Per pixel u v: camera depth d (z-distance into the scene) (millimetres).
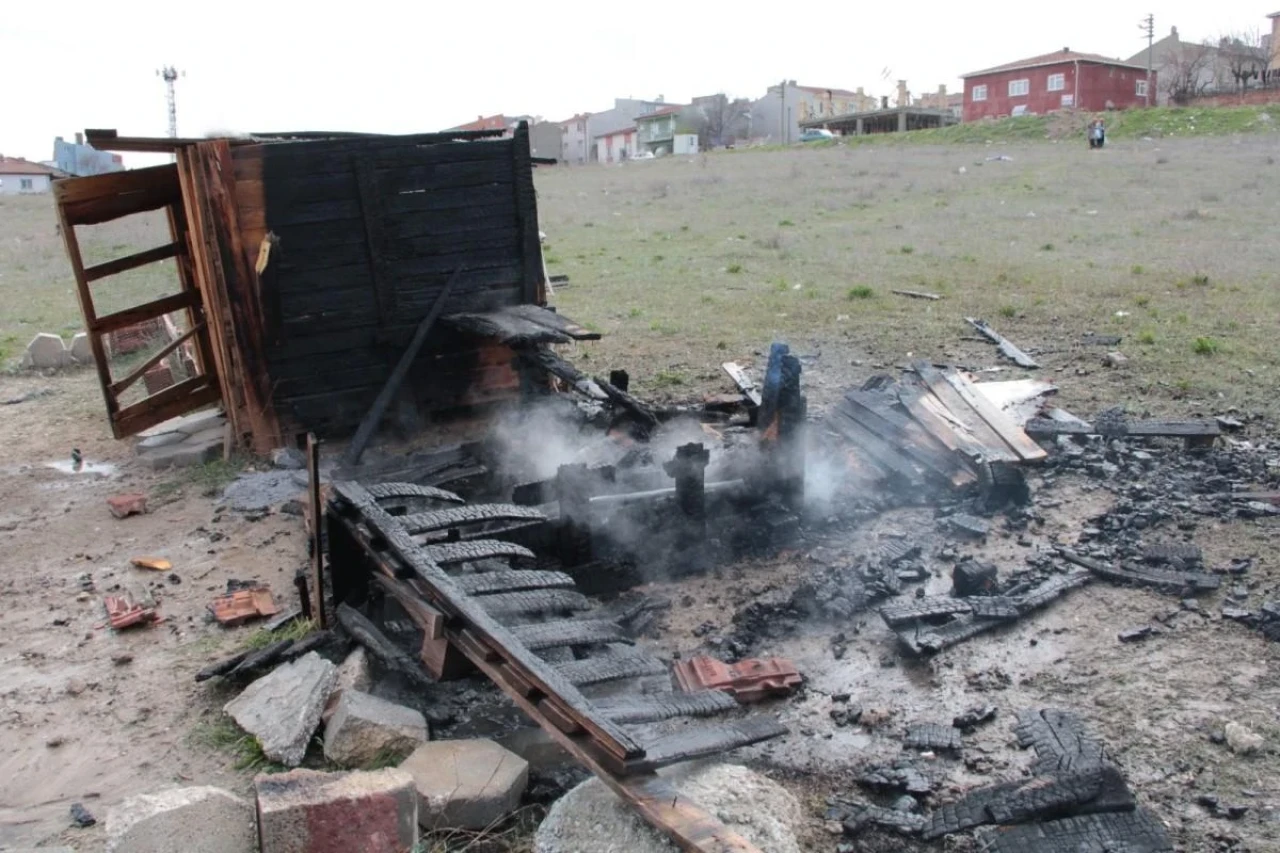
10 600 6715
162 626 6246
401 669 5188
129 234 27109
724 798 4066
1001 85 65375
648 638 5973
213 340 9570
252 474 8859
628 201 31562
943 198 27219
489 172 9875
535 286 10250
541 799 4449
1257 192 24453
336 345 9523
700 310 15148
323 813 3812
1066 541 6918
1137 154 35469
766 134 86438
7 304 18438
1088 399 10008
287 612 6246
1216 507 7297
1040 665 5469
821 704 5250
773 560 6910
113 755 4895
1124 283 15031
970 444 7855
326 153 9125
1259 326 12164
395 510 6113
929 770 4633
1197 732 4762
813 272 17688
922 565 6660
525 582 5137
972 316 13781
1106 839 4031
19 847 4230
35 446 10320
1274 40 65562
